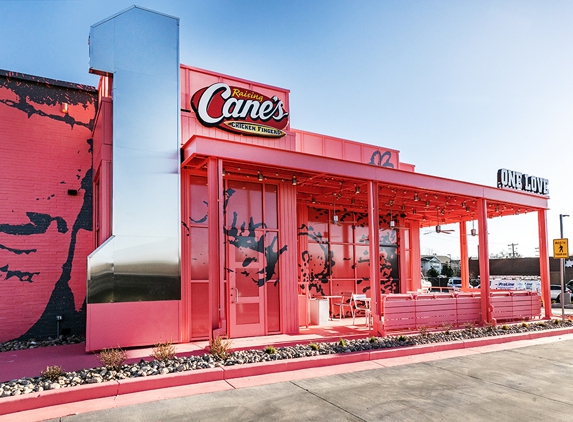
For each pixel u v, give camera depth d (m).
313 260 14.53
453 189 12.47
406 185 11.52
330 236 15.03
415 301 11.23
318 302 12.70
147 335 8.77
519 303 13.59
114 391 6.08
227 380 6.92
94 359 7.73
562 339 11.46
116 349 7.97
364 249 15.96
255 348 8.70
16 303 9.95
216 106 10.53
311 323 12.86
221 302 8.48
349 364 8.19
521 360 8.80
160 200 9.27
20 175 10.32
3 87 10.34
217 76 10.89
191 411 5.47
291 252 11.28
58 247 10.55
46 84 10.79
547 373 7.71
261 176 10.14
